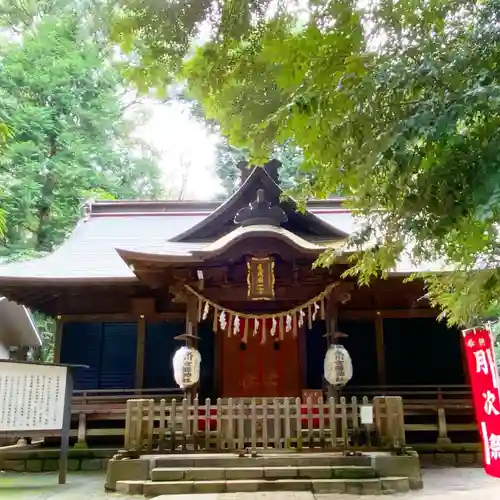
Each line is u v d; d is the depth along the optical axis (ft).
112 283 34.94
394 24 12.71
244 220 31.78
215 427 27.55
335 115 12.58
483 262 14.48
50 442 35.17
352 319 37.86
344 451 24.82
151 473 23.62
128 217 50.96
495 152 9.21
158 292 38.29
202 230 38.24
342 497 21.72
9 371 24.70
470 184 9.61
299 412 25.48
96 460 32.58
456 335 37.40
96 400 35.01
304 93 12.80
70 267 38.06
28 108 56.39
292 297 32.45
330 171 13.79
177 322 38.47
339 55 13.20
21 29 64.59
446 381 36.68
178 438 25.86
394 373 36.96
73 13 56.95
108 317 38.42
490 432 15.76
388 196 11.66
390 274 32.30
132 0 14.93
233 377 36.81
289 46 13.87
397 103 11.25
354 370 37.11
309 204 48.32
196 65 16.48
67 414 26.32
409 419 36.06
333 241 35.06
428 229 10.84
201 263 30.37
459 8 12.28
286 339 37.24
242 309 36.68
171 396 35.60
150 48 16.01
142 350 37.78
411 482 23.63
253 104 16.97
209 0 14.75
